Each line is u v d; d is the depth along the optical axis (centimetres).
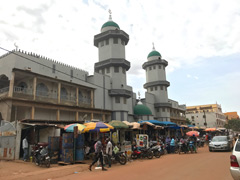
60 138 1462
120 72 3662
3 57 2269
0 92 2322
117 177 886
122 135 2727
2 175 1016
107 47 3816
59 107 2408
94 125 1464
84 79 3109
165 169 1055
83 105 2856
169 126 2888
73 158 1362
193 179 804
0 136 1678
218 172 932
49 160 1248
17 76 2262
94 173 1027
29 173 1055
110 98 3462
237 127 8069
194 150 1988
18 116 2300
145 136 1834
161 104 4900
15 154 1519
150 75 5194
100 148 1127
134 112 4047
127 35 3950
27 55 2294
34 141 1631
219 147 1931
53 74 2578
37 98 2197
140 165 1259
